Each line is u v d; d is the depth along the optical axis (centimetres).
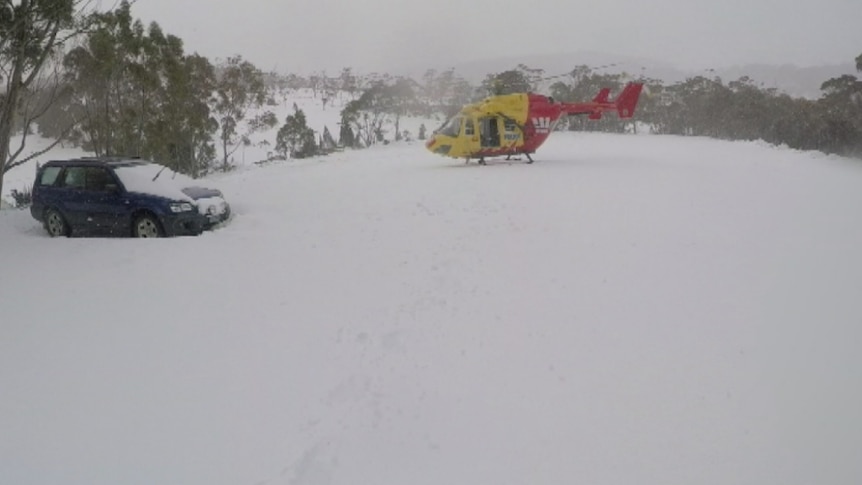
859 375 467
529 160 1906
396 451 404
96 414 446
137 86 2127
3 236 1055
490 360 522
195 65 2848
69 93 1823
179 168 2458
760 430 408
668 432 411
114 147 2012
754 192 1197
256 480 373
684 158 1925
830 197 1136
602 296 651
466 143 1884
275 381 492
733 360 502
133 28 2042
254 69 3662
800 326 556
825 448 386
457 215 1059
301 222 1059
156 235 1013
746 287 657
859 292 630
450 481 373
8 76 1146
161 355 541
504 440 411
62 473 379
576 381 482
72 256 865
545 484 366
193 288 718
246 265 804
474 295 670
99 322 619
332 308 646
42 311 652
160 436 418
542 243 854
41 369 517
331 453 400
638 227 916
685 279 688
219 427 429
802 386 457
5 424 434
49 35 1125
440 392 473
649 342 541
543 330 575
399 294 682
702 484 359
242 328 599
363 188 1440
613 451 394
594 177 1445
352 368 512
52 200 1089
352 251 859
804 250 780
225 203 1103
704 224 925
